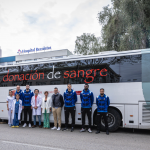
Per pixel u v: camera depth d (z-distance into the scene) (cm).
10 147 534
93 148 523
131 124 726
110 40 2119
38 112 891
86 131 796
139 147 536
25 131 798
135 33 1823
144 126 707
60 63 897
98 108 749
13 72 1026
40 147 533
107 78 782
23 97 936
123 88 750
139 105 718
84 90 779
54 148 522
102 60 805
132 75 742
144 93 714
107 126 738
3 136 688
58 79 888
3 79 1052
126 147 535
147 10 1866
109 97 766
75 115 833
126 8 1891
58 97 838
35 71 958
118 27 2020
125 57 766
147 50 736
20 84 992
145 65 728
